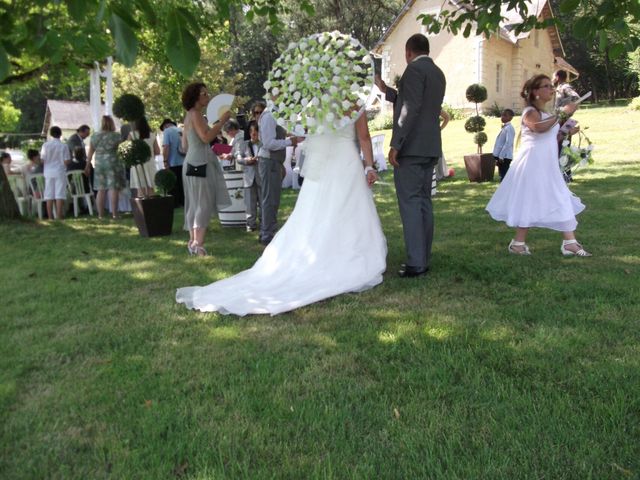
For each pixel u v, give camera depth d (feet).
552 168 16.57
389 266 17.07
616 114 67.97
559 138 29.32
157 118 87.40
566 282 14.29
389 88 16.39
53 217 31.81
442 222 23.75
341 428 8.00
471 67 84.48
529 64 97.96
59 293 15.71
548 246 18.39
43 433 8.23
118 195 30.91
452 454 7.22
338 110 14.55
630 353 9.96
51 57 5.49
